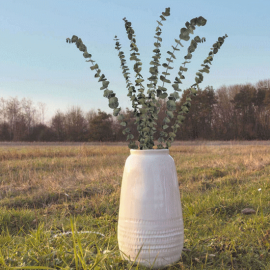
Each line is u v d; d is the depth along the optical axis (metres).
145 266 2.01
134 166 2.08
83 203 4.52
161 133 2.31
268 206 4.06
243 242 2.62
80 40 2.20
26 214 3.96
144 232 1.99
